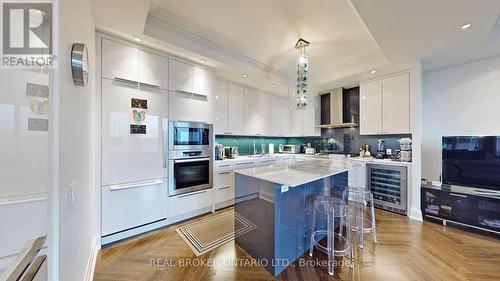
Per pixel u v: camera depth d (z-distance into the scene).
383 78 3.59
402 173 3.22
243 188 2.28
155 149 2.63
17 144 1.04
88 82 1.67
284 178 1.96
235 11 2.22
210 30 2.59
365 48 3.05
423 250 2.21
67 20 1.06
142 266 1.94
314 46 2.98
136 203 2.48
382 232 2.63
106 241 2.27
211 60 2.99
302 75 2.79
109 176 2.26
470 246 2.29
